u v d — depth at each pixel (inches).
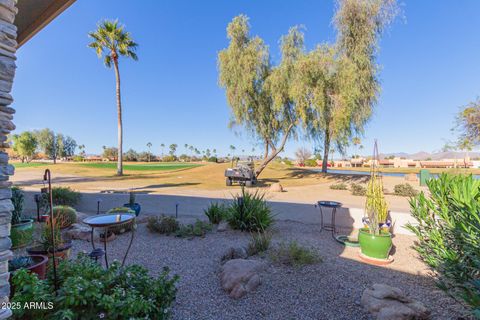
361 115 614.5
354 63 600.1
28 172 944.9
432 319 93.1
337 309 100.5
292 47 646.5
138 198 421.1
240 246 165.9
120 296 75.5
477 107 415.8
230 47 692.1
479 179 120.8
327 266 141.5
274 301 106.2
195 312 98.2
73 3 88.7
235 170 621.3
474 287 86.5
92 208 327.6
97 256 114.0
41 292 68.3
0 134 56.0
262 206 230.4
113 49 783.7
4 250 56.2
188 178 789.2
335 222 253.3
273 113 703.1
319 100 593.0
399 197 450.3
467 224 95.9
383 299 99.0
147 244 184.1
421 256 145.6
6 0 56.6
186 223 238.8
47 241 129.3
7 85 57.1
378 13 584.1
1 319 55.5
